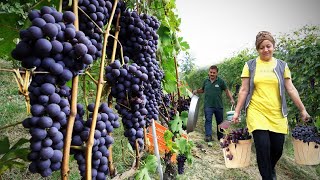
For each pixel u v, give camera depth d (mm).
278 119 3410
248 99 3586
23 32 947
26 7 1321
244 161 4039
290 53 6016
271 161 3648
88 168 1138
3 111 5066
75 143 1174
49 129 1004
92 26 1380
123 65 1524
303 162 4223
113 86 1523
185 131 3484
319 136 4207
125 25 1726
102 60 1294
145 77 1554
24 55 964
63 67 1032
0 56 1566
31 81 1013
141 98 1623
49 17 988
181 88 3369
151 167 1916
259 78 3475
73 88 1093
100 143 1264
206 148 6156
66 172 1049
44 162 983
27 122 978
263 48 3518
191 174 4453
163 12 2549
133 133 1652
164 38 2574
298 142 4246
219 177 4598
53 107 994
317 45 5348
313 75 5488
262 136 3352
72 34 1043
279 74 3482
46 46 943
